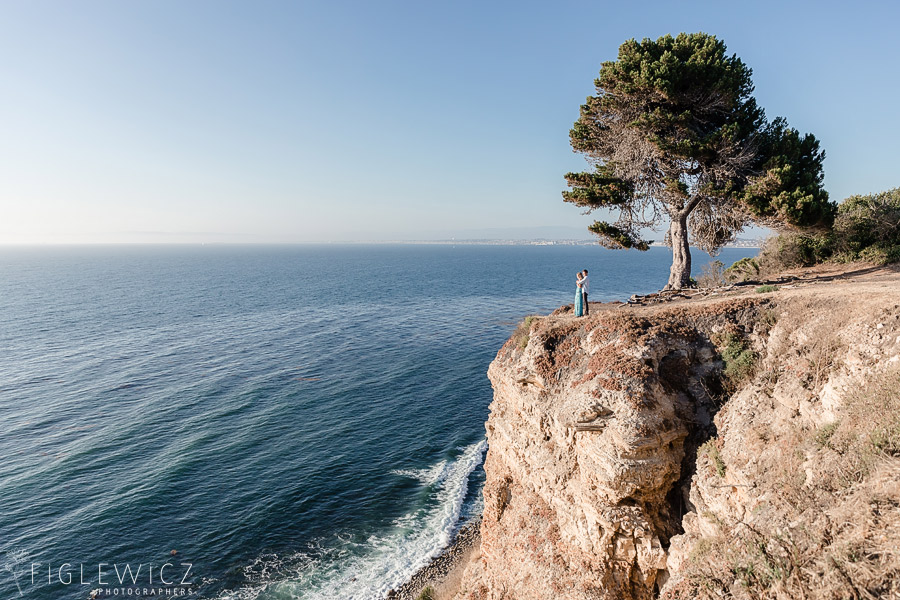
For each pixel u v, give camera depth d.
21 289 171.25
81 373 64.81
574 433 15.77
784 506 9.98
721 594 9.14
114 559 30.02
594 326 18.02
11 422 48.50
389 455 43.06
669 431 14.06
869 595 6.88
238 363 70.06
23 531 32.09
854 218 29.06
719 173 25.14
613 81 25.39
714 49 25.17
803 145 25.53
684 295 24.27
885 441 8.95
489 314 111.88
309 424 48.81
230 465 40.69
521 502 19.19
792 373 12.84
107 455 41.88
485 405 54.16
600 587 14.71
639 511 14.16
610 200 27.67
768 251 32.94
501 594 18.66
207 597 27.70
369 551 31.41
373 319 107.06
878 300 13.20
